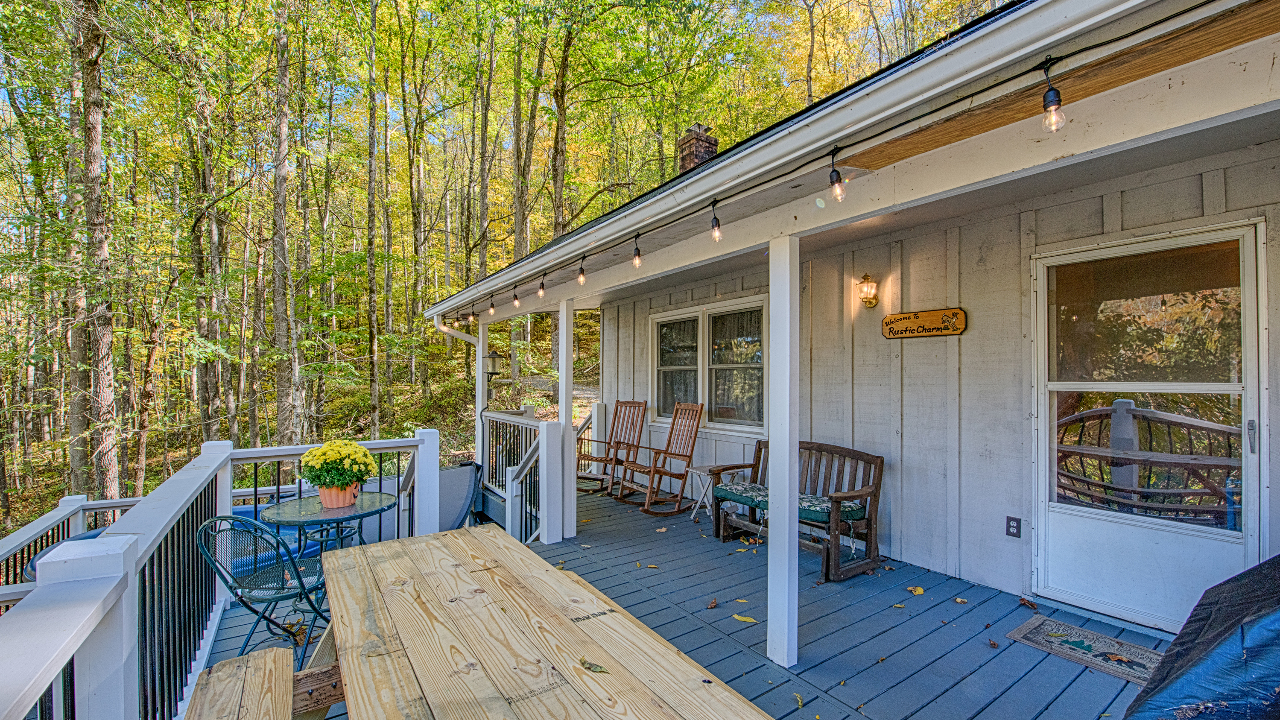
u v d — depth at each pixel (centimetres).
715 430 526
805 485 425
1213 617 137
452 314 641
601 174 1468
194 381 1132
